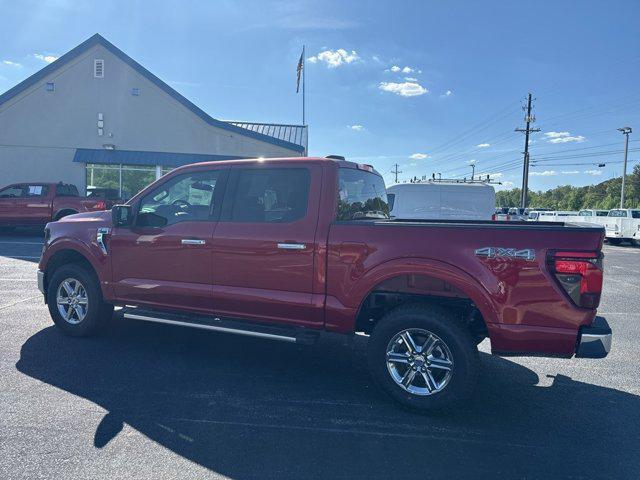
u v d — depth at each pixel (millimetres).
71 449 3320
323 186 4574
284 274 4594
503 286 3906
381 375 4191
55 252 5785
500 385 4820
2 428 3578
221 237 4844
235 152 22578
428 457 3398
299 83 27625
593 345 3758
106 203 17453
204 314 5035
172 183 5262
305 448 3457
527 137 46031
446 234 4074
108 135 21875
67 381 4492
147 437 3523
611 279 11961
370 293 4406
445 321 4012
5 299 7605
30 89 21391
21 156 21516
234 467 3186
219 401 4191
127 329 6242
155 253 5184
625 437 3758
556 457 3438
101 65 21656
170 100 22078
